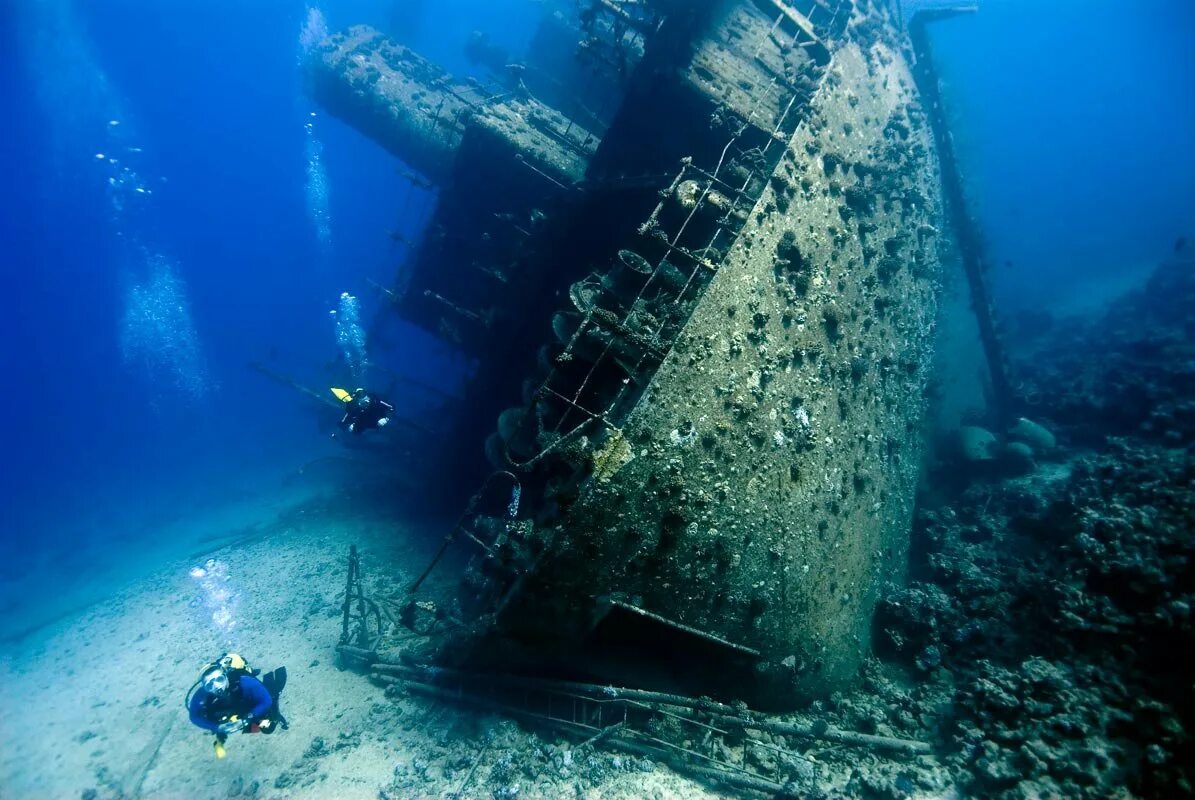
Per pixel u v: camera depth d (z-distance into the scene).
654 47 7.52
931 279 9.35
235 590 11.67
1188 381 9.60
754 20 8.30
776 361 6.21
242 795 6.63
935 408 9.94
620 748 6.11
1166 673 5.29
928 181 9.94
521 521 5.68
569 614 5.61
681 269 6.92
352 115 11.46
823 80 7.67
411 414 23.70
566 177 9.30
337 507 14.45
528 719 6.58
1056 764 5.01
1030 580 7.00
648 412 5.40
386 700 7.67
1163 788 4.59
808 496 6.32
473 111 9.77
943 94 11.75
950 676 6.73
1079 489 8.02
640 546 5.44
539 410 6.30
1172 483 6.93
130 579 14.32
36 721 9.07
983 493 9.37
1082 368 12.87
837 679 6.63
